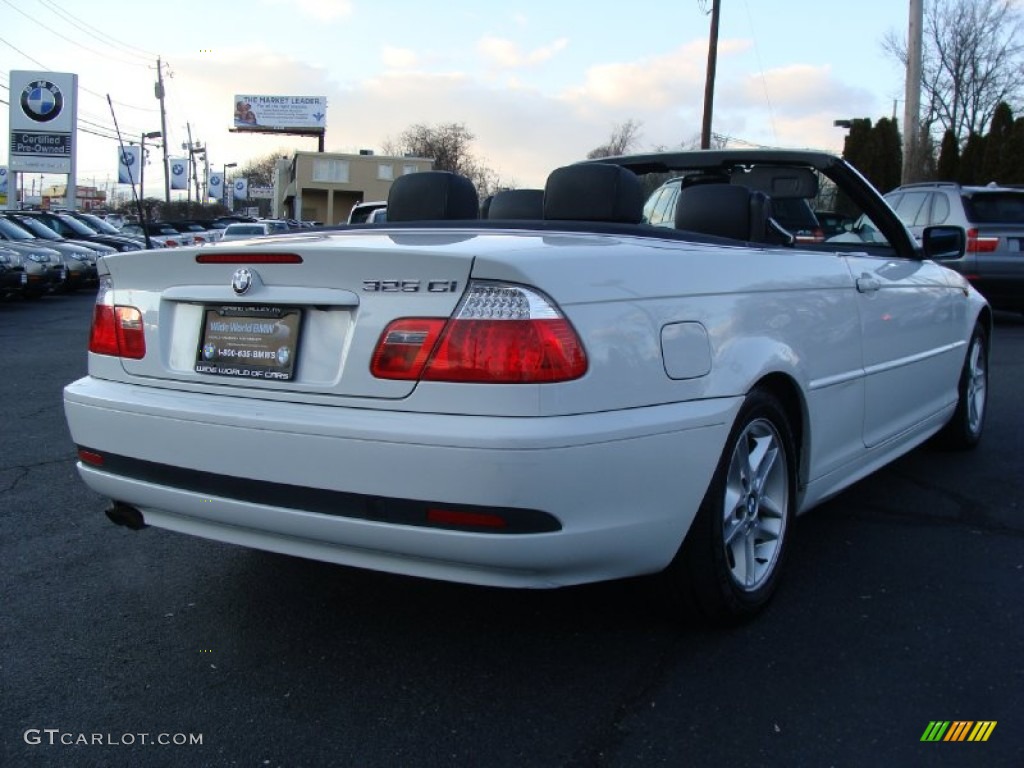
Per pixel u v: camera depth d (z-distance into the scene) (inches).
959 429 209.8
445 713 103.1
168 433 111.1
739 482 120.2
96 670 113.0
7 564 146.9
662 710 103.3
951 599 133.3
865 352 151.2
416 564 100.2
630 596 133.5
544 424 93.8
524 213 169.8
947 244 188.1
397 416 97.4
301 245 109.0
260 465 103.8
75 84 1245.7
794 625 124.6
